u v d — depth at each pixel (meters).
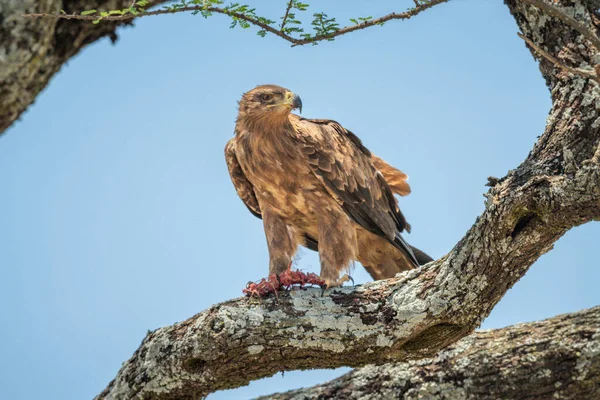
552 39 9.91
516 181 9.33
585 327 10.26
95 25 12.50
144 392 11.04
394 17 9.14
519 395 10.41
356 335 10.35
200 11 9.52
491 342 10.81
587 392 10.10
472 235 9.74
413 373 11.03
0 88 11.62
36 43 11.60
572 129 9.25
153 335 11.12
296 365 10.73
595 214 8.88
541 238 9.36
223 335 10.45
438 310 10.07
